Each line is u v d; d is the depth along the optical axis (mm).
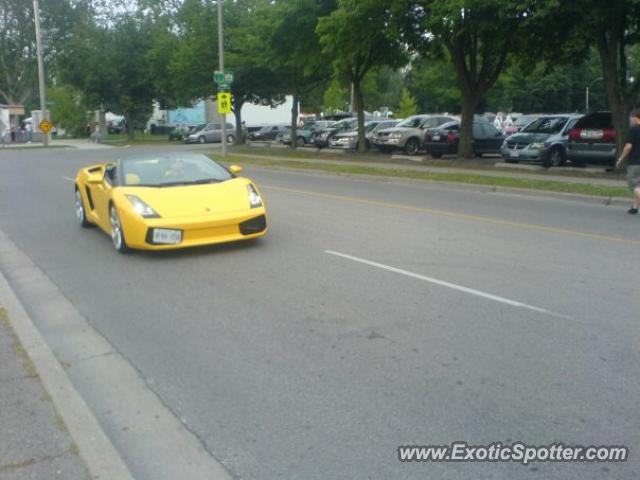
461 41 22281
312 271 7633
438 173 19078
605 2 16234
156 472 3555
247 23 35781
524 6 16172
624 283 7004
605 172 18047
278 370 4816
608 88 17938
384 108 69625
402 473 3463
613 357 4918
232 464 3600
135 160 9508
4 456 3512
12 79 64875
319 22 22172
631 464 3508
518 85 54844
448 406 4180
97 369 4984
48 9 61656
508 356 4965
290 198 14578
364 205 13367
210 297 6711
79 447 3604
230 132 49938
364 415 4094
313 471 3502
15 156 33281
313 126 38969
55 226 11406
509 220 11398
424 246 9023
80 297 6906
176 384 4660
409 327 5645
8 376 4586
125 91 54500
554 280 7141
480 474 3443
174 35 46125
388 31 20844
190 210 8281
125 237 8406
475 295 6570
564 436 3793
